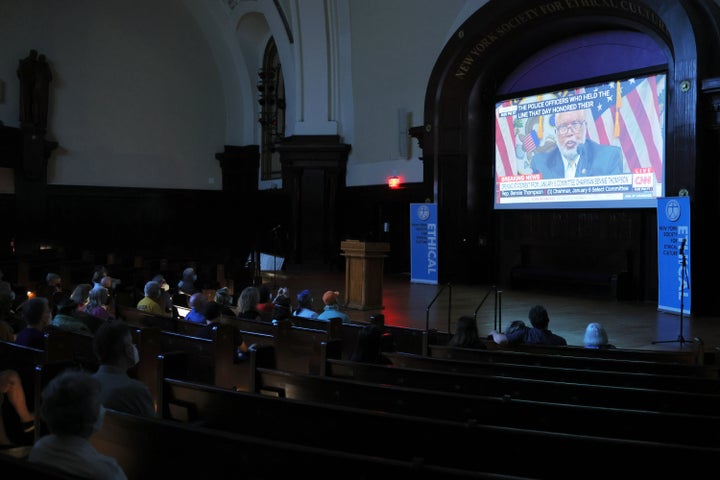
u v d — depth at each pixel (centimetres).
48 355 427
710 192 1042
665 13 1077
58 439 217
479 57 1455
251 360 392
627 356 564
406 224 1745
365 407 341
